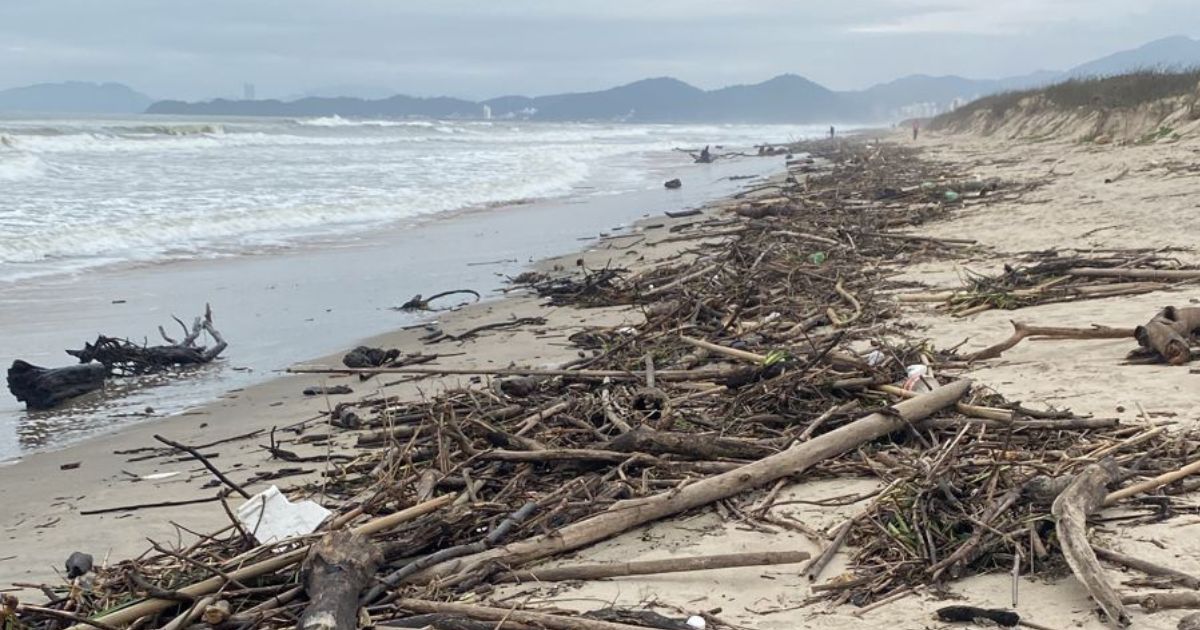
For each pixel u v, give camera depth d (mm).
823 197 21234
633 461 5703
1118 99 33781
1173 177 19141
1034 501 4699
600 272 12875
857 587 4320
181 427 7949
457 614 4117
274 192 23500
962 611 3965
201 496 6352
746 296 10023
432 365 9422
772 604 4266
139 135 39844
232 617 4145
